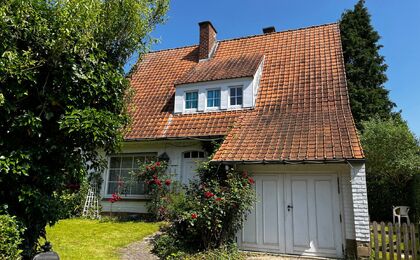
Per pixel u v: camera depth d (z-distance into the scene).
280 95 12.42
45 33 5.07
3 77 4.65
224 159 9.40
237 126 11.34
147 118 13.66
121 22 7.45
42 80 5.32
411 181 13.34
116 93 6.13
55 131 5.50
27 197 5.03
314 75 12.84
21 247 5.13
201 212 8.02
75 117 5.08
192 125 12.52
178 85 13.62
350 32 28.30
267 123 10.93
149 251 8.28
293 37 15.84
